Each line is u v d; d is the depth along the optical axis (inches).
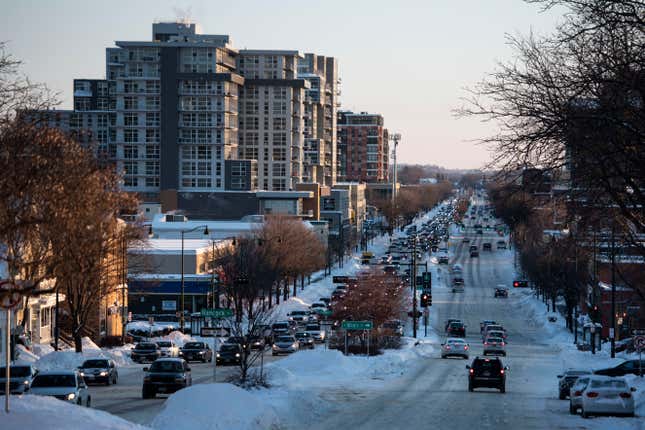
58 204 1951.3
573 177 1302.9
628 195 1395.2
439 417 1830.7
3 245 1977.1
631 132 1213.1
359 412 1911.9
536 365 3523.6
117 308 4291.3
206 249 5782.5
